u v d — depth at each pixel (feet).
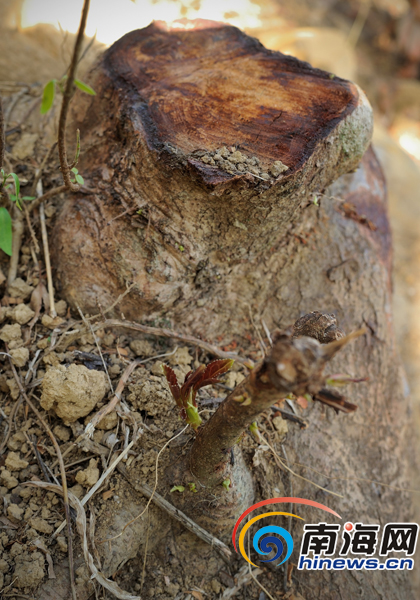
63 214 2.10
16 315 2.04
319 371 1.52
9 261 2.13
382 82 5.71
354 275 2.32
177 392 1.77
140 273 2.01
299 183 1.87
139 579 1.93
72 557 1.83
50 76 2.67
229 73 2.03
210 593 1.96
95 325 2.05
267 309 2.24
